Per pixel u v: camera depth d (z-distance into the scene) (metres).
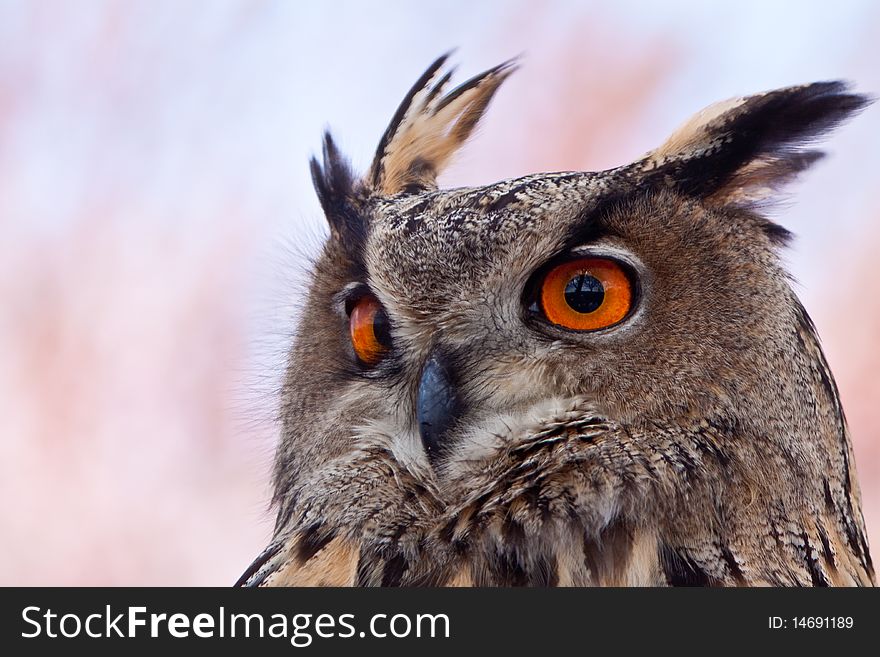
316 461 2.46
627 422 2.40
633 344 2.40
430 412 2.42
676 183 2.42
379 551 2.42
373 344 2.45
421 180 2.50
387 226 2.45
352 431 2.45
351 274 2.47
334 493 2.44
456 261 2.43
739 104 2.44
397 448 2.43
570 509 2.40
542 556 2.40
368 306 2.46
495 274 2.43
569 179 2.43
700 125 2.43
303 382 2.47
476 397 2.42
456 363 2.43
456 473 2.42
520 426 2.42
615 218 2.42
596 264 2.42
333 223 2.48
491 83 2.51
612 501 2.39
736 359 2.40
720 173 2.42
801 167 2.43
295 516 2.45
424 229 2.44
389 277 2.44
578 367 2.41
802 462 2.40
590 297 2.42
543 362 2.42
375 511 2.42
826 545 2.41
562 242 2.42
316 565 2.42
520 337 2.42
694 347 2.40
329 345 2.47
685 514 2.39
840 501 2.42
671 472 2.39
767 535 2.39
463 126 2.51
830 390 2.42
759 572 2.39
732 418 2.39
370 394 2.45
